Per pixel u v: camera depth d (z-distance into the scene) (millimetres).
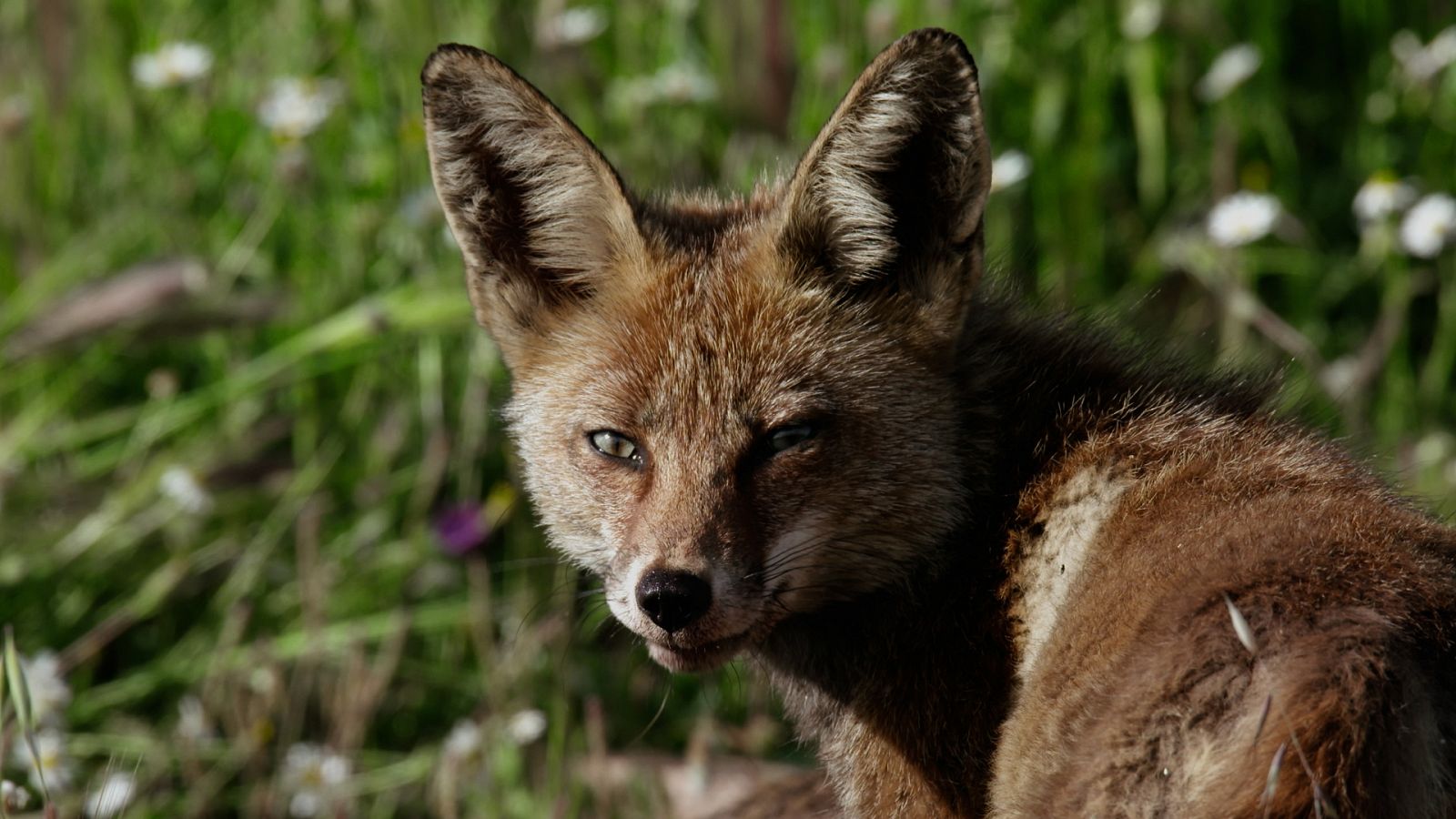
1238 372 7887
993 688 6965
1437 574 5699
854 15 12609
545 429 7738
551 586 11125
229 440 12094
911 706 7184
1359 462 7496
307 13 13648
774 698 10688
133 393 12828
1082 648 6016
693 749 9969
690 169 12891
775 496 7172
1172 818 5270
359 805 10398
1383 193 11883
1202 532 6148
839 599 7344
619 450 7465
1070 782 5566
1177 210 12766
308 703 10914
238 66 13930
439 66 7625
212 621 11195
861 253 7426
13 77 14406
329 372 12312
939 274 7312
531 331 7941
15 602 11156
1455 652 5465
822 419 7191
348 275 12523
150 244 13352
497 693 10281
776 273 7457
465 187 7875
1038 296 8898
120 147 13969
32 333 12070
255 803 9914
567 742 10258
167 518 11461
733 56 12867
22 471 11984
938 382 7355
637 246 7602
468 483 11617
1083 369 7457
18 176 13703
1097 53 12656
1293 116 13266
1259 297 12977
